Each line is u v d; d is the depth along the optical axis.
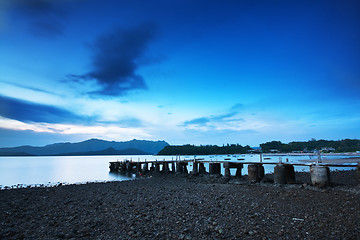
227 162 30.08
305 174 33.56
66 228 10.88
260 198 16.72
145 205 15.61
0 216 13.37
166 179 34.75
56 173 61.59
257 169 25.20
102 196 20.17
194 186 25.16
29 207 16.03
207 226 10.68
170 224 11.15
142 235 9.73
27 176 52.94
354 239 8.58
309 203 14.48
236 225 10.72
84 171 69.88
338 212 12.19
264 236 9.23
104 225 11.27
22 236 9.59
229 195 18.42
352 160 77.50
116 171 65.75
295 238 8.91
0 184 37.53
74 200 18.53
